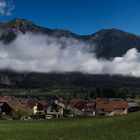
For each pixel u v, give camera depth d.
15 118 130.62
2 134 54.09
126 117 67.81
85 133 51.28
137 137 43.06
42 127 64.31
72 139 46.00
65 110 185.12
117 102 183.75
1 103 144.50
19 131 58.12
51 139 47.34
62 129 59.03
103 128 55.62
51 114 175.88
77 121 73.69
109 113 179.00
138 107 184.38
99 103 185.75
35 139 47.88
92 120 71.62
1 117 125.94
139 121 58.97
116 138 43.78
